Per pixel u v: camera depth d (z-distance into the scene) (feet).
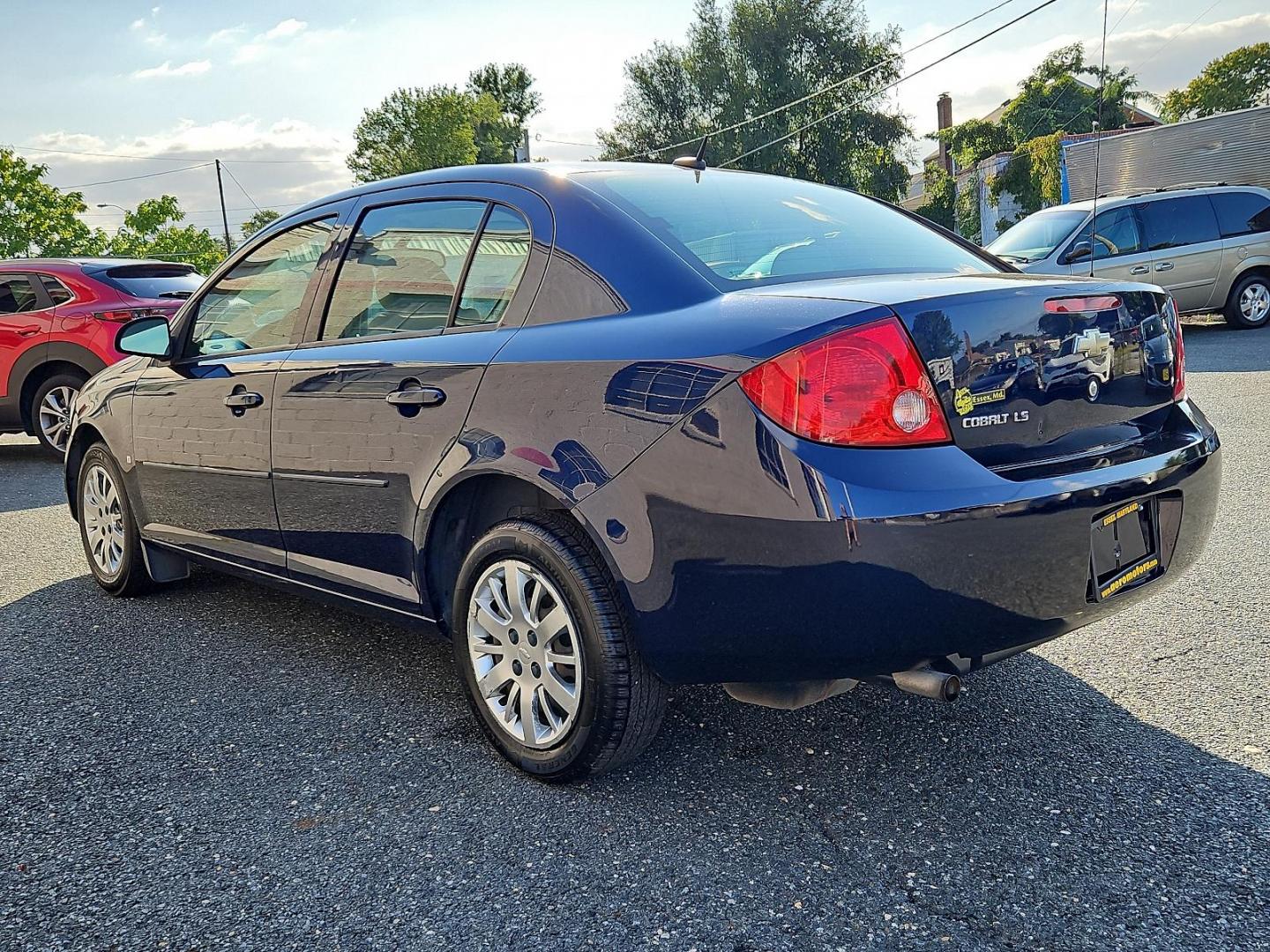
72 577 16.08
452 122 246.47
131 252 258.37
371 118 248.11
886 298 7.41
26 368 27.50
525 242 9.39
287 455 11.03
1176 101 223.51
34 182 199.62
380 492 9.95
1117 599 7.95
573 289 8.84
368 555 10.37
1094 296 8.24
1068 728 9.64
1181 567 8.64
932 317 7.32
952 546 7.05
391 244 10.66
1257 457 20.22
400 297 10.34
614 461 7.94
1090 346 8.17
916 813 8.30
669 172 10.44
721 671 7.85
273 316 11.78
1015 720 9.86
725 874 7.55
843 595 7.08
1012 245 42.65
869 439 7.10
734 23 165.37
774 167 163.02
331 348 10.75
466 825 8.36
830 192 11.34
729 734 9.82
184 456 12.68
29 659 12.41
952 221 150.61
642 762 9.35
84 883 7.67
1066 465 7.73
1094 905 7.00
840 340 7.14
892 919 6.94
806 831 8.09
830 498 7.00
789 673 7.62
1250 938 6.59
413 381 9.56
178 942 6.95
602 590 8.25
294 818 8.55
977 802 8.42
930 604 7.11
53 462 28.32
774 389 7.22
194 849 8.11
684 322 7.97
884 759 9.23
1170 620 12.23
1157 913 6.88
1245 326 43.62
